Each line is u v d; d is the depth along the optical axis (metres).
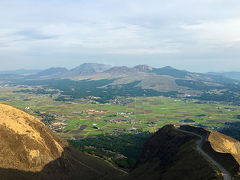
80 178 134.88
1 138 112.56
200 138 125.44
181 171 93.44
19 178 100.75
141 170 134.00
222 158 92.06
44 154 124.81
